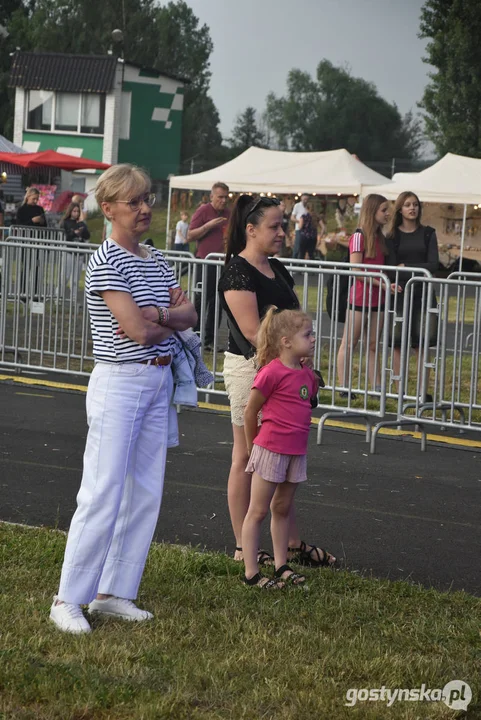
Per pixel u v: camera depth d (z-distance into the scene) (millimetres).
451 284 9508
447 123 53125
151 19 74500
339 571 5848
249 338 5707
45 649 4465
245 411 5496
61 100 48625
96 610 4922
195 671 4254
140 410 4801
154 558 5766
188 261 11164
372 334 10617
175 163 51031
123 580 4906
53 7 71875
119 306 4664
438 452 9438
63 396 11383
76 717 3867
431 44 53062
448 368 13266
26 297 12258
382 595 5426
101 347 4797
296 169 30438
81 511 4770
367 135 88500
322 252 38594
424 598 5430
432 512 7371
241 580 5555
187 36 84125
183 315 4844
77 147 48562
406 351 9625
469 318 13711
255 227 5793
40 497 7293
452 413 9812
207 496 7465
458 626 4996
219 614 4969
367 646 4629
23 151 28234
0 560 5637
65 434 9406
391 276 10945
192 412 10703
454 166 28781
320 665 4391
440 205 35406
